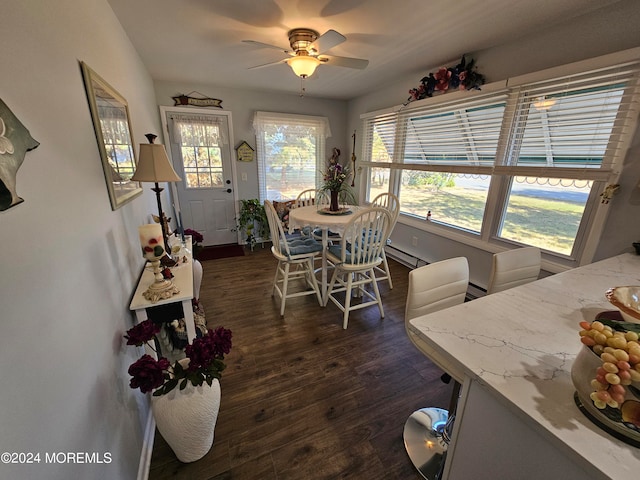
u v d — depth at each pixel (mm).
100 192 1149
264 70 3006
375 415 1479
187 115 3734
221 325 2279
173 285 1427
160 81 3504
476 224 2705
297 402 1556
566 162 1940
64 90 918
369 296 2732
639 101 1568
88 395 823
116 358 1092
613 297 841
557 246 2068
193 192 4043
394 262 3660
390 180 3705
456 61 2629
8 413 508
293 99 4203
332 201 2734
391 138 3596
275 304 2611
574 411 598
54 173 783
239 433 1379
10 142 568
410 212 3510
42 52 790
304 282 3072
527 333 866
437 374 1768
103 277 1071
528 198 2221
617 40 1622
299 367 1821
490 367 720
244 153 4137
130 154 1802
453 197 2904
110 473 912
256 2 1667
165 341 1617
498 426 688
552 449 577
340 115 4566
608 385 521
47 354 645
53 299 697
